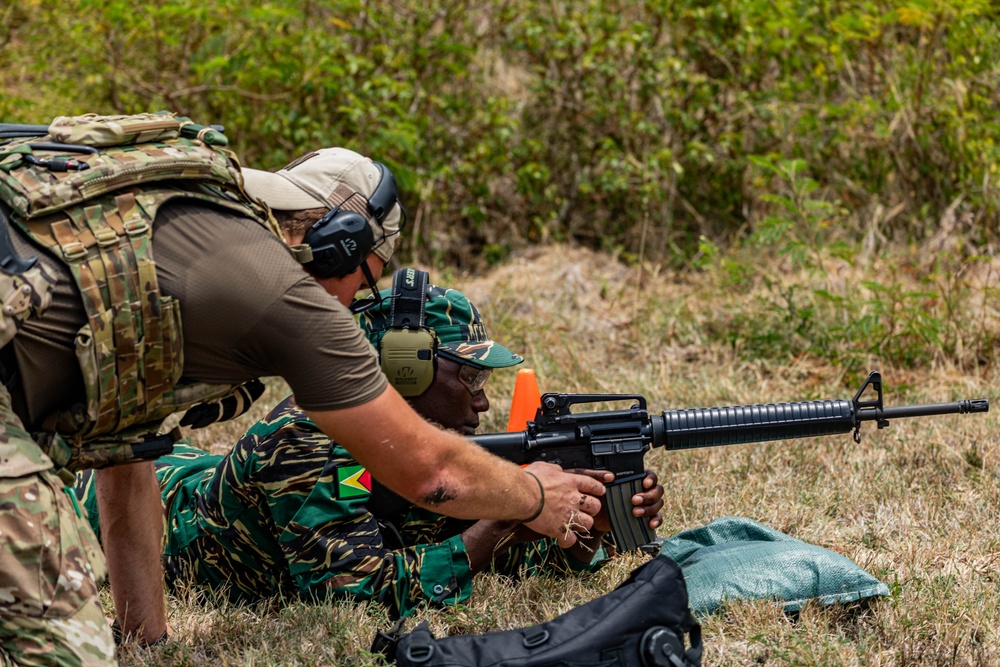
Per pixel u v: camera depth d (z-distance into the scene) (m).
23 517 2.20
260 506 3.55
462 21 9.07
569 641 2.82
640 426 3.56
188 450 4.13
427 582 3.48
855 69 8.71
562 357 6.66
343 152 3.00
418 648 2.89
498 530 3.54
